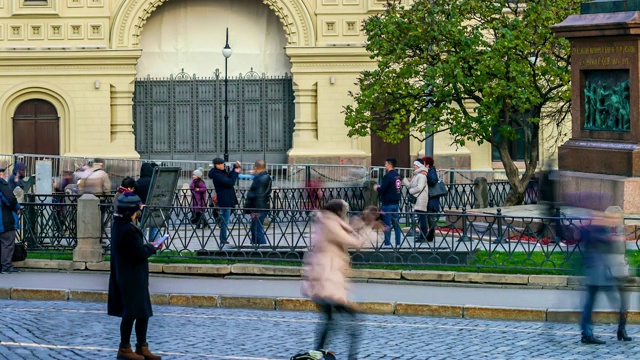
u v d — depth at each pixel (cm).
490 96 4538
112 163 5641
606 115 3672
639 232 3372
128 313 2156
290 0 6444
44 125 6456
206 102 6619
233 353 2231
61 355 2203
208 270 3150
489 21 4653
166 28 6600
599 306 2631
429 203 3788
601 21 3606
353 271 3073
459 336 2425
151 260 3228
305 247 3186
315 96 6488
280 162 6650
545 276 2967
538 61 4947
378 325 2567
